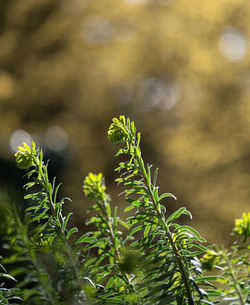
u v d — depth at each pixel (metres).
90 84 12.96
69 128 12.78
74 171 9.94
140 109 12.48
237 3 10.98
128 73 12.64
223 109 10.78
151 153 11.48
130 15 12.55
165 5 12.27
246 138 10.16
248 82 11.14
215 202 8.92
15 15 12.60
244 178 9.40
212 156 9.88
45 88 12.71
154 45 12.19
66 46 12.90
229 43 11.34
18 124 12.22
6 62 12.80
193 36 11.77
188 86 11.75
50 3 12.59
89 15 12.73
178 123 11.54
